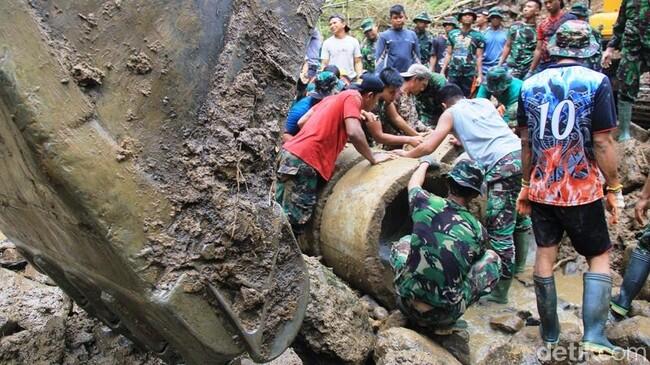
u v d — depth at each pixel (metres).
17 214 1.73
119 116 1.44
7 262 3.38
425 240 2.92
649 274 3.52
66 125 1.33
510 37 6.97
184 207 1.56
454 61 7.22
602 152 2.86
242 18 1.71
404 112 5.02
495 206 3.55
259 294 1.71
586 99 2.83
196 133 1.60
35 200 1.52
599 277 2.98
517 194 3.54
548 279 3.08
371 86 3.87
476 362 3.15
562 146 2.89
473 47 7.18
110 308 1.96
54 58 1.32
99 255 1.56
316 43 6.87
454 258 2.88
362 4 13.27
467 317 3.60
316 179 3.71
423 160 3.60
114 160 1.42
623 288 3.35
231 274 1.66
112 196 1.41
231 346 1.72
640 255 3.30
